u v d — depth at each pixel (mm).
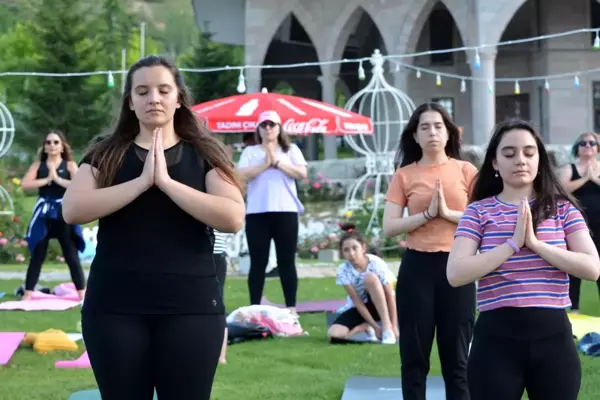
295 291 13195
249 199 12883
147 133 4914
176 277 4668
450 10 38594
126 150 4863
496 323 5188
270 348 11266
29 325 13070
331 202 34250
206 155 4871
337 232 26125
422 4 39938
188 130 4961
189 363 4637
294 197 12938
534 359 5137
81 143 56406
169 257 4684
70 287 16578
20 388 8742
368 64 49250
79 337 11812
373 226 26312
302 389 8812
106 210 4621
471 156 9312
